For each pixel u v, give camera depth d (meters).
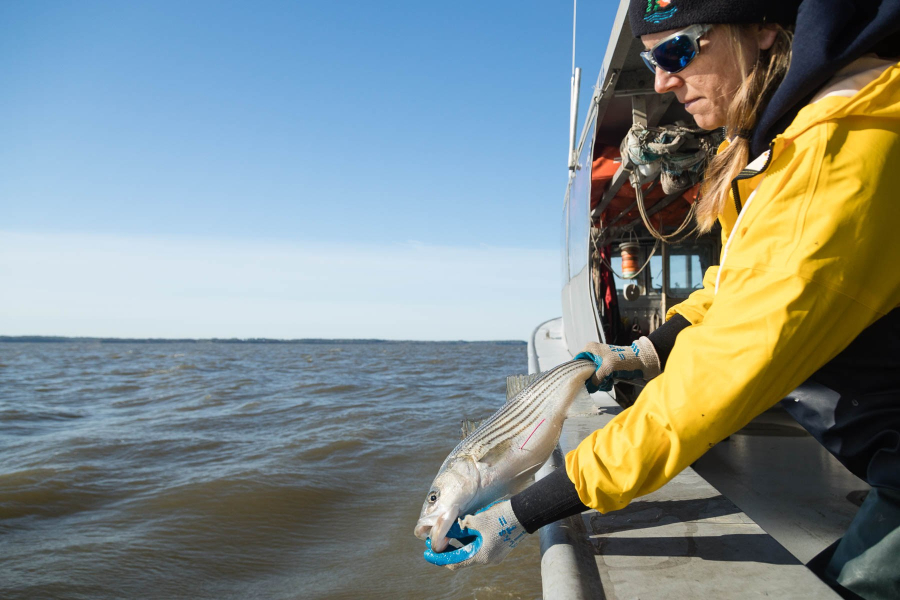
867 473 1.13
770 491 2.59
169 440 8.52
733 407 1.04
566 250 6.81
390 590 3.77
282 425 9.94
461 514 1.50
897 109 0.94
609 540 1.58
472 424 1.94
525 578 3.81
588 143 4.50
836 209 0.95
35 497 5.71
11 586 3.86
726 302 1.06
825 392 1.14
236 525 5.00
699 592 1.28
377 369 26.59
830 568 1.27
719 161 1.29
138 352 69.25
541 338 9.09
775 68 1.10
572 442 2.58
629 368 1.72
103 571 4.11
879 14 0.89
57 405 13.06
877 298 0.99
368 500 5.71
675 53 1.17
